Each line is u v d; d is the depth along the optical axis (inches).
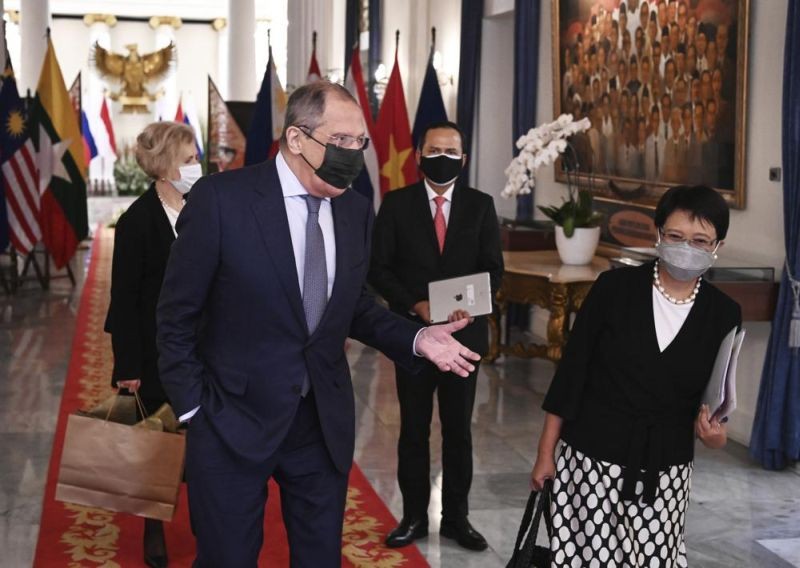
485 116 469.7
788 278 238.2
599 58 342.0
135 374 163.3
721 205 116.0
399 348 124.0
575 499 123.1
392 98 398.0
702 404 118.5
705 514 213.8
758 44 259.0
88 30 1174.3
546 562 129.4
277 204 116.0
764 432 244.4
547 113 397.1
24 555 182.2
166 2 1176.8
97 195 1107.9
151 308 164.7
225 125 495.2
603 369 121.9
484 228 182.2
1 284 509.0
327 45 711.1
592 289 124.6
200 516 116.8
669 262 115.0
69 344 375.2
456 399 181.5
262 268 114.7
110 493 150.6
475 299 148.5
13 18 1115.9
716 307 119.1
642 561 120.0
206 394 116.6
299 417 119.1
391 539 187.6
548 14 392.2
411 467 186.7
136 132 1182.9
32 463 236.5
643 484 119.1
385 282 179.5
